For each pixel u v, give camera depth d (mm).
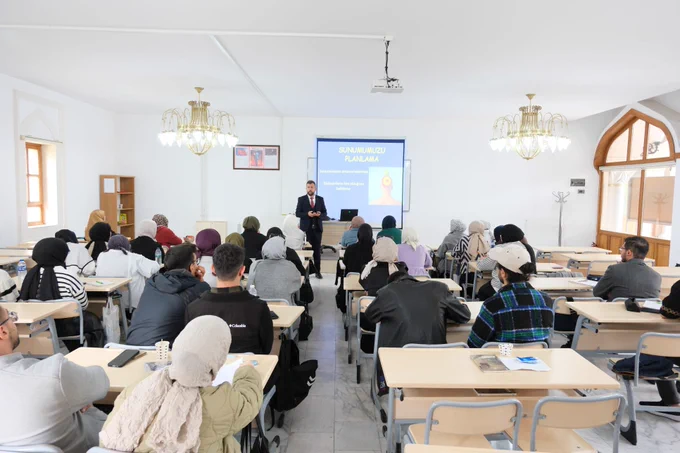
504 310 2518
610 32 4047
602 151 9367
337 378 3721
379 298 2863
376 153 9438
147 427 1336
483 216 9547
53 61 5301
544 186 9523
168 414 1335
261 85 6434
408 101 7473
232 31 4125
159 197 9422
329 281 7512
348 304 4234
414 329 2744
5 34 4336
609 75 5551
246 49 4711
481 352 2391
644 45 4395
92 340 3609
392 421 2184
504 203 9547
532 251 4781
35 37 4414
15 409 1492
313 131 9414
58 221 7340
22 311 2912
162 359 2189
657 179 8133
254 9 3631
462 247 5844
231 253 2445
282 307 3244
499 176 9508
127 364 2199
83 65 5461
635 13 3611
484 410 1853
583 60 4926
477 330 2607
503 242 4688
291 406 2795
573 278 4570
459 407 1841
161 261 5035
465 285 5887
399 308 2779
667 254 7887
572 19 3752
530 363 2221
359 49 4668
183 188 9430
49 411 1519
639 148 8539
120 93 7156
